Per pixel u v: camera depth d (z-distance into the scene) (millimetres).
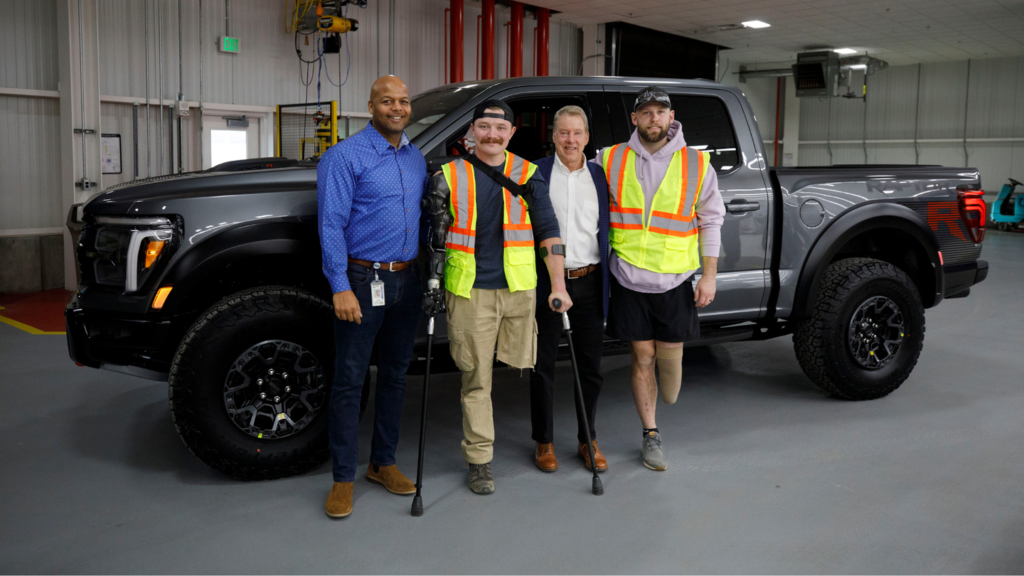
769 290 3357
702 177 2609
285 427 2625
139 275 2490
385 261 2330
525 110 3045
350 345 2344
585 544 2197
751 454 2922
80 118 6969
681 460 2863
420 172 2400
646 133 2557
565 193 2578
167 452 2930
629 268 2621
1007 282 7766
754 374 4160
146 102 7426
